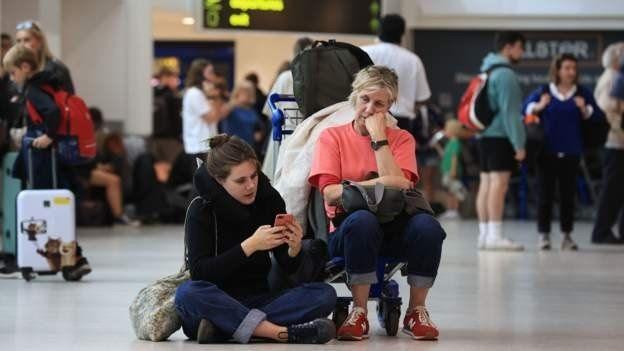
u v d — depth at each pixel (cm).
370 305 1462
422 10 3738
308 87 1259
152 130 3544
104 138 3156
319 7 3020
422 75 1962
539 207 2384
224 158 1088
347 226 1122
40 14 2831
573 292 1633
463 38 3797
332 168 1176
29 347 1117
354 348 1091
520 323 1309
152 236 2733
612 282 1769
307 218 1229
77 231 2902
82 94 3372
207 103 2788
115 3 3359
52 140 1739
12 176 1784
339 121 1227
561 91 2331
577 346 1142
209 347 1093
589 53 3784
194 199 1111
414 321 1162
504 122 2292
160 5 3472
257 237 1085
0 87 1856
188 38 4369
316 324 1102
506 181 2355
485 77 2294
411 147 1207
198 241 1104
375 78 1173
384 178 1155
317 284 1119
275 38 4378
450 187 3531
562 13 3738
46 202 1728
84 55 3369
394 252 1173
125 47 3362
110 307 1431
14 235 1830
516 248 2355
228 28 2984
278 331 1104
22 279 1767
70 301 1494
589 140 2359
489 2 3744
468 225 3216
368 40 3416
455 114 3800
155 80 4353
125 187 3177
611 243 2498
